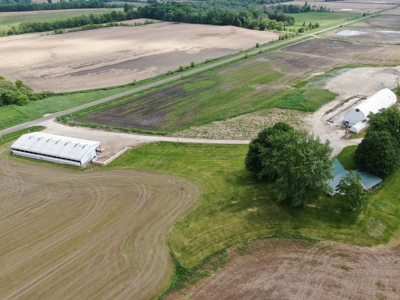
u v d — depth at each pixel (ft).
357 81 326.24
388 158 161.17
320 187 139.74
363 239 134.41
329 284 115.03
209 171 186.29
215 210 153.07
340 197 151.02
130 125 251.19
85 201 163.12
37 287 117.19
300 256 127.65
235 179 176.35
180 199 161.79
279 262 125.18
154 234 140.05
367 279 116.67
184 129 242.37
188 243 134.92
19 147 211.61
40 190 174.19
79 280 119.55
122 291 114.93
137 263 126.21
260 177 162.71
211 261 126.41
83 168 196.03
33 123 258.98
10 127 252.21
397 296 110.01
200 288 115.34
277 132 164.25
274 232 139.54
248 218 147.13
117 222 147.54
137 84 343.05
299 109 268.00
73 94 321.32
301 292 112.27
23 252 132.87
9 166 200.95
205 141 222.89
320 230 139.54
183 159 202.28
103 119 263.29
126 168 193.77
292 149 141.69
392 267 121.39
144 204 159.12
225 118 258.16
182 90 322.34
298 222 144.05
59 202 163.12
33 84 352.08
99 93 321.32
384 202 153.38
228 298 111.04
